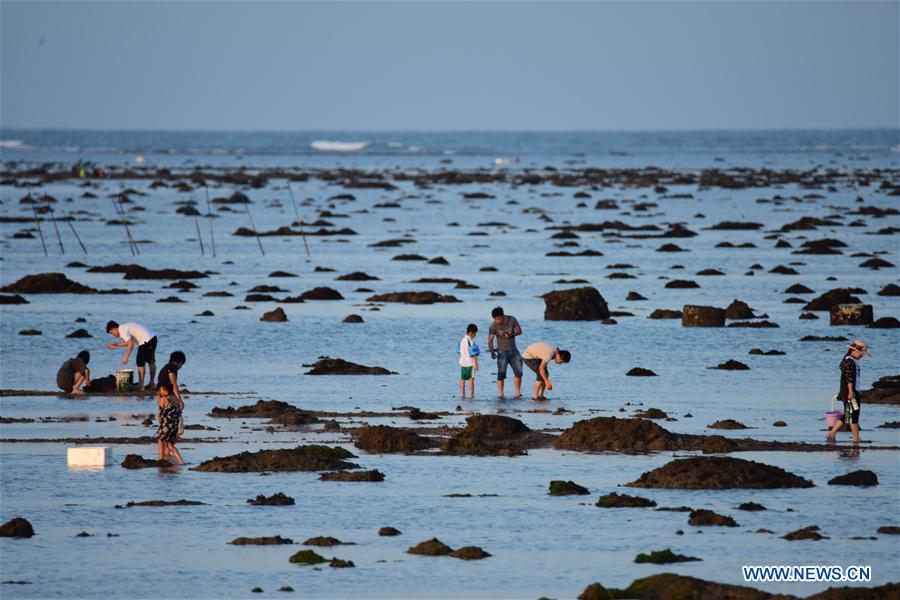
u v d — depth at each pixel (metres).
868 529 86.56
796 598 69.12
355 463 108.12
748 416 129.62
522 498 95.69
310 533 85.94
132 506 92.88
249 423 125.19
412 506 93.12
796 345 183.12
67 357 170.50
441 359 171.62
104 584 74.50
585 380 153.75
